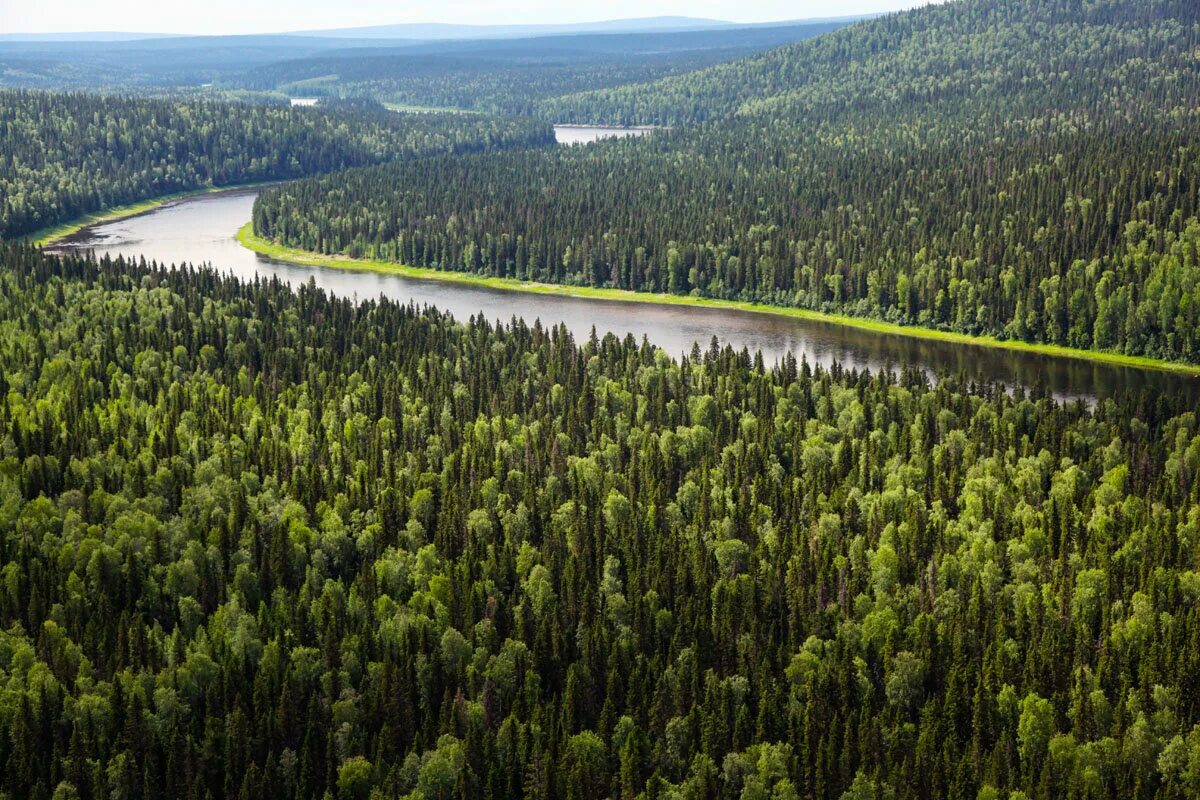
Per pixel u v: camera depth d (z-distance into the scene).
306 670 137.38
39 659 137.25
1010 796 119.00
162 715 130.50
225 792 123.62
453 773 123.50
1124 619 144.38
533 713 132.75
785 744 126.44
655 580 153.38
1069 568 153.75
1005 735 127.56
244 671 137.62
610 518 170.00
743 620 147.75
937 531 164.25
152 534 160.00
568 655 142.75
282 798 126.19
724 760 125.25
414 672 138.12
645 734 129.88
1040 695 134.88
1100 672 136.12
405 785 124.69
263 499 171.62
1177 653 136.00
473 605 149.00
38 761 124.38
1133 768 124.19
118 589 151.50
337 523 164.75
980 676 137.00
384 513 169.00
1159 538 157.50
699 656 141.75
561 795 123.25
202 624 150.25
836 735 127.06
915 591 151.25
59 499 168.50
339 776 124.31
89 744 126.06
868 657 142.25
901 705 135.62
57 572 153.00
